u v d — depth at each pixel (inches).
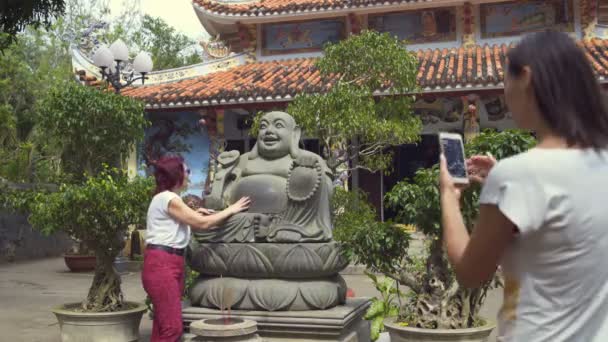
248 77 631.8
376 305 219.3
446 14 652.7
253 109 614.2
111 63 458.0
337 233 237.3
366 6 627.5
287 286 210.4
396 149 712.4
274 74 629.6
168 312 169.8
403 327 183.8
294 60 685.9
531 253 62.1
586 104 63.8
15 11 362.3
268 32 698.8
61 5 374.3
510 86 69.1
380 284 230.8
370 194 671.1
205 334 178.4
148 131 650.2
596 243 60.0
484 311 324.8
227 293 206.5
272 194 220.8
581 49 66.1
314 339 205.3
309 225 216.5
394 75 359.3
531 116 67.9
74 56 617.9
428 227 187.9
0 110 727.7
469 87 512.4
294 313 206.7
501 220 62.3
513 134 175.2
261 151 234.1
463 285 70.6
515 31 636.7
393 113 381.1
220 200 226.2
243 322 189.3
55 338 267.9
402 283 207.3
